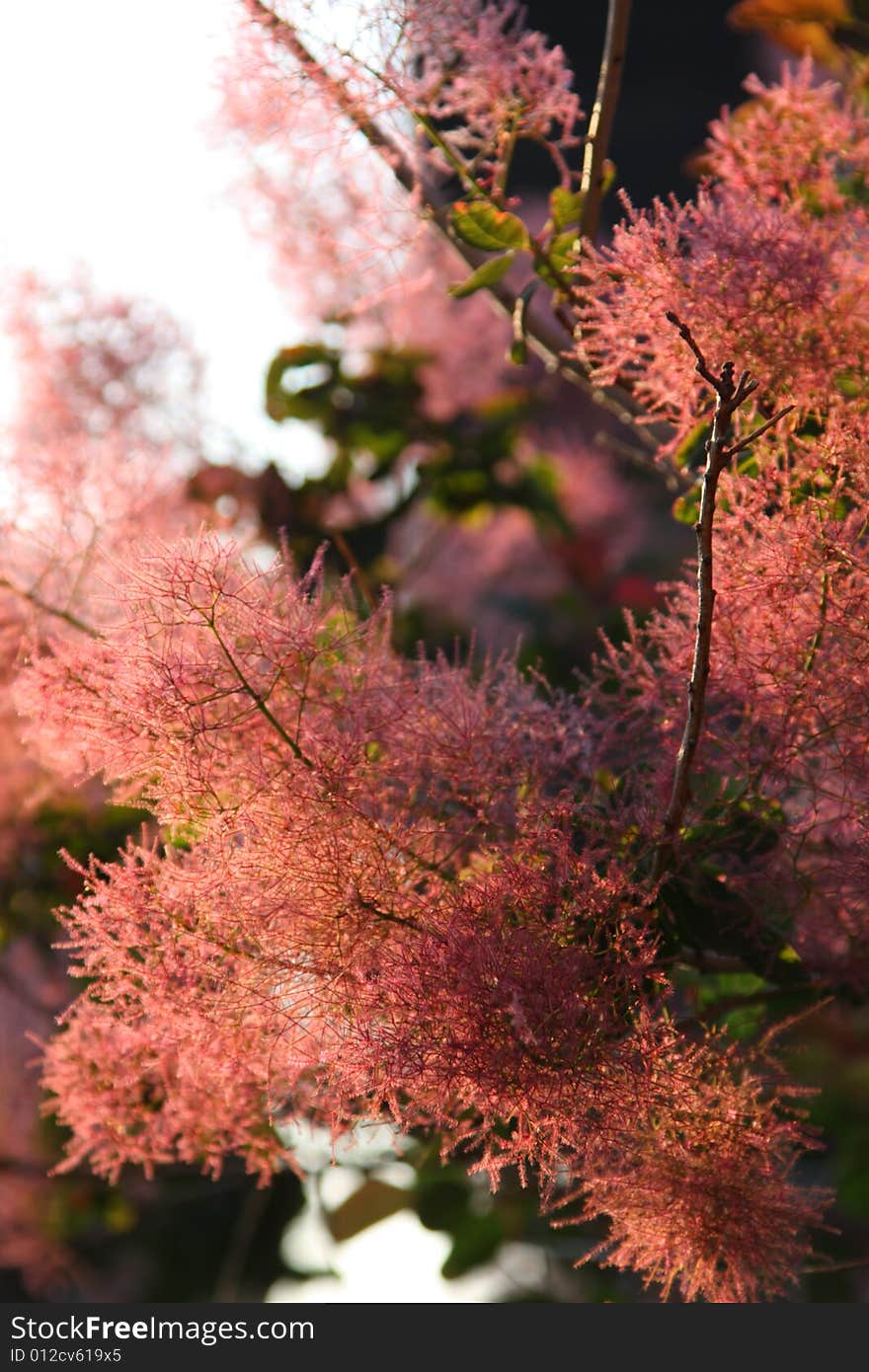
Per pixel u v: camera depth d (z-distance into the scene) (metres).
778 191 1.89
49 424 2.12
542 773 1.82
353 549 2.27
